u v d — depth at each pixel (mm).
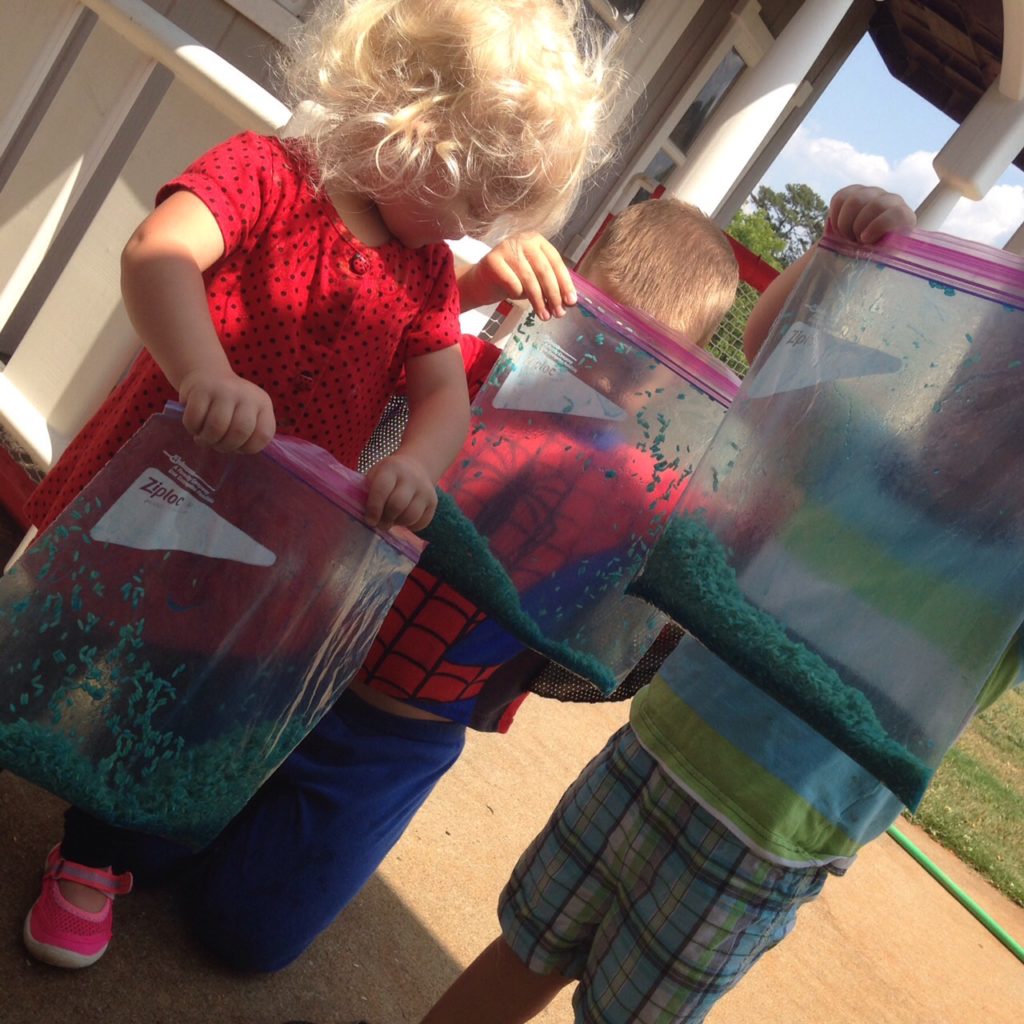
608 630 1515
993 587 1096
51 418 2242
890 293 1198
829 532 1161
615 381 1475
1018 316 1121
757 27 6594
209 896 1677
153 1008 1554
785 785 1523
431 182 1299
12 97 2367
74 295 2209
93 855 1519
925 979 3357
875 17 9148
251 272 1353
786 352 1244
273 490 1146
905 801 1111
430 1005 1928
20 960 1480
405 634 1675
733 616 1178
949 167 7289
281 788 1720
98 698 1157
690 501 1236
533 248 1515
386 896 2145
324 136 1333
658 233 1799
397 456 1305
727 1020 2521
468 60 1251
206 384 1102
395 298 1434
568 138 1329
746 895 1518
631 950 1554
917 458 1141
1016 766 7762
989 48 8305
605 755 1694
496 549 1468
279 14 3678
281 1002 1724
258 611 1171
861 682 1128
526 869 1680
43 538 1140
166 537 1141
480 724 1806
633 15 5508
